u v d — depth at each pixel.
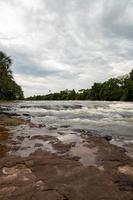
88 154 6.83
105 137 9.56
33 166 5.78
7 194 4.33
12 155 6.67
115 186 4.73
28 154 6.77
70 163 5.99
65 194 4.33
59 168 5.64
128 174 5.40
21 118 16.86
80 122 15.11
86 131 11.09
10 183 4.81
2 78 63.62
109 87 74.56
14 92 70.75
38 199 4.14
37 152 6.97
